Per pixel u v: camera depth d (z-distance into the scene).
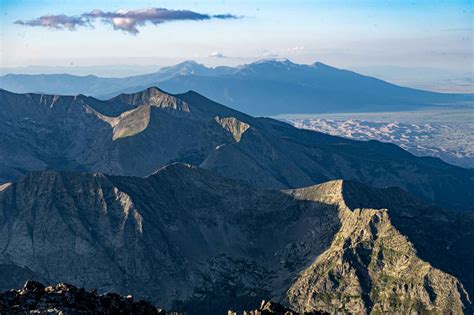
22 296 127.06
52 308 122.94
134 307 131.50
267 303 151.50
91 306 127.12
